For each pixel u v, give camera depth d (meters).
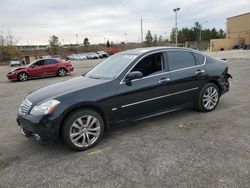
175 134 4.84
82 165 3.87
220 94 6.27
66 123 4.21
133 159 3.95
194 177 3.37
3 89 12.77
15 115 6.96
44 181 3.49
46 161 4.06
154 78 5.05
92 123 4.44
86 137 4.39
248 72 13.01
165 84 5.18
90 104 4.37
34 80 16.59
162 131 5.01
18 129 5.68
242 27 66.25
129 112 4.82
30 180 3.54
